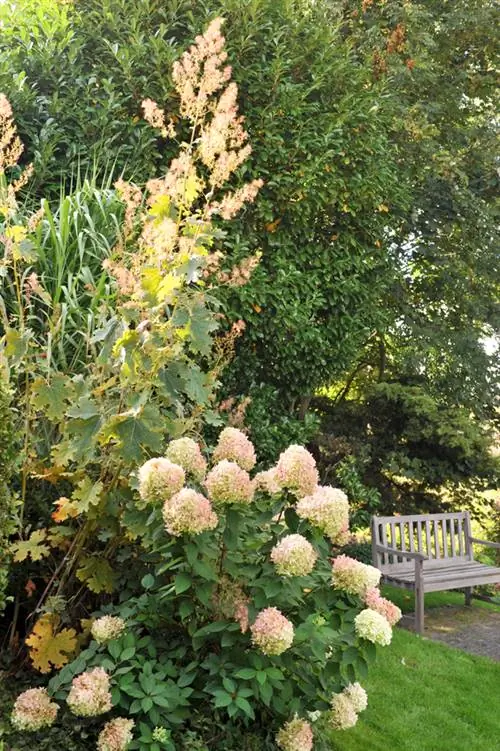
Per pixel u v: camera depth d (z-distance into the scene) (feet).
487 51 28.73
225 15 15.90
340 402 27.71
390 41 23.77
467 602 21.61
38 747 7.70
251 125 16.06
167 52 15.02
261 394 17.16
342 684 8.91
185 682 7.97
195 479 8.82
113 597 9.85
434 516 20.84
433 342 26.23
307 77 17.31
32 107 14.89
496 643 17.66
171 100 15.19
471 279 28.09
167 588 8.63
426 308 28.68
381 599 8.41
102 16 15.84
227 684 7.70
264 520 8.45
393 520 19.77
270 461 17.04
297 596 8.15
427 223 26.48
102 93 15.43
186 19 16.21
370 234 18.54
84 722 8.04
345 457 23.39
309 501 8.13
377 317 19.77
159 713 7.83
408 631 17.39
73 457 8.88
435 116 27.99
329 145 16.62
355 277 17.83
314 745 9.12
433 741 11.22
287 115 16.11
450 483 26.07
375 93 17.93
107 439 8.32
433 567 19.97
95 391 8.87
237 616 7.95
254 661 7.85
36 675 9.18
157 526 8.41
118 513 9.16
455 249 27.63
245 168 15.44
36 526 10.03
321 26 17.70
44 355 10.70
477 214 26.71
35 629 8.55
